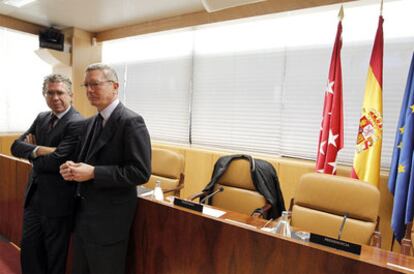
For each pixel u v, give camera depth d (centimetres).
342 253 103
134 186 145
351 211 183
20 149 193
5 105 441
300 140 318
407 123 215
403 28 260
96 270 145
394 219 220
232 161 248
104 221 142
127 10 361
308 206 198
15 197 258
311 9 285
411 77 219
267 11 304
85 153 156
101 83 142
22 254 194
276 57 328
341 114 253
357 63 282
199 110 390
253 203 232
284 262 112
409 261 103
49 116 202
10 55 439
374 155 232
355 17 281
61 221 182
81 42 451
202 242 132
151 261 151
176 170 269
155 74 429
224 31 362
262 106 340
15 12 388
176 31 389
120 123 143
